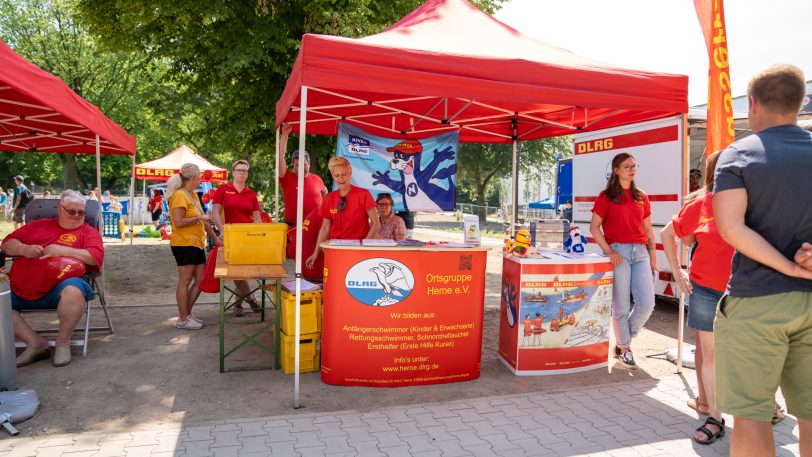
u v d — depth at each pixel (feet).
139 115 88.79
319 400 13.42
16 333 15.84
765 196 6.99
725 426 12.16
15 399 12.42
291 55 37.04
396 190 24.14
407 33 15.66
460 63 13.06
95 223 19.49
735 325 7.19
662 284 23.45
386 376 14.33
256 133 41.70
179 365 16.06
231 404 13.12
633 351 18.49
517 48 15.80
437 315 14.55
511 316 15.94
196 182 20.18
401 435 11.40
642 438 11.49
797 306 6.77
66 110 16.75
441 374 14.75
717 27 15.02
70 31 87.30
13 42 89.35
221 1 34.50
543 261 15.40
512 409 12.98
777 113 7.39
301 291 15.43
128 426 11.77
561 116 21.57
